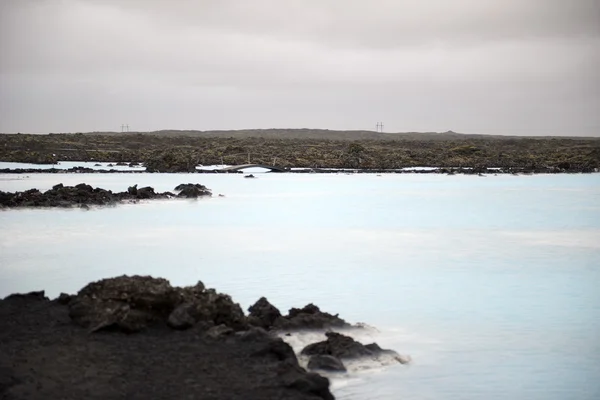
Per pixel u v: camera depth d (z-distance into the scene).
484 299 36.78
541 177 181.25
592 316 33.00
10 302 26.89
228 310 24.81
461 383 23.31
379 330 29.80
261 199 104.25
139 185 131.50
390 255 52.38
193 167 187.50
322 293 38.03
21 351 21.41
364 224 73.75
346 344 24.34
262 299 28.14
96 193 90.94
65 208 82.69
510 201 105.69
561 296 37.69
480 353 26.67
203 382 19.62
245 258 50.38
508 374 24.44
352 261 49.31
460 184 148.25
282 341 22.16
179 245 57.03
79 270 44.97
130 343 22.31
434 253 53.69
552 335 29.52
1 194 85.38
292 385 19.45
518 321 31.91
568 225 74.44
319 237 63.09
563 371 24.86
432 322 31.48
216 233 65.12
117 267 46.25
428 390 22.55
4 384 18.78
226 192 118.88
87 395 18.53
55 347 21.80
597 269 46.69
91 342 22.30
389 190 127.50
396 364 24.30
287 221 76.12
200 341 22.59
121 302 23.94
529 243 60.12
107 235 62.69
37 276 42.75
